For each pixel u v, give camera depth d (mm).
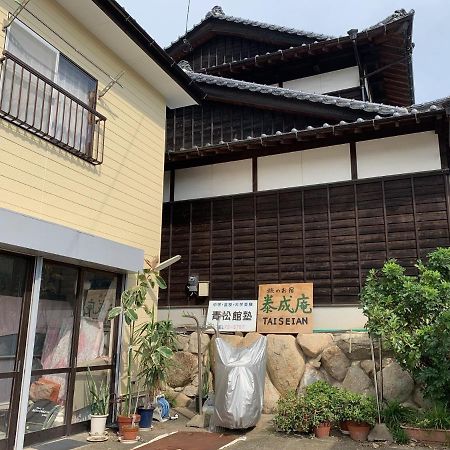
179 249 9422
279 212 8664
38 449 5199
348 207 8125
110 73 7133
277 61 11758
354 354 6926
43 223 5203
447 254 6125
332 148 8508
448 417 5418
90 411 6266
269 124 10398
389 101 13930
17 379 5152
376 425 5652
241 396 6133
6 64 5270
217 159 9484
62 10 6270
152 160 7949
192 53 14445
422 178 7711
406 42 10859
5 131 5133
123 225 7004
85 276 6371
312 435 5871
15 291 5270
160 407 6996
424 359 5723
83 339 6266
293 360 7258
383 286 6109
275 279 8430
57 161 5844
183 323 9016
